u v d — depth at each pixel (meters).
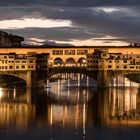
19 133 123.19
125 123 139.75
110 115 156.00
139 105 183.25
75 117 151.50
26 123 138.12
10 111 163.88
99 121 143.12
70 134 123.00
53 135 121.44
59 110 168.38
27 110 167.12
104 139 117.75
